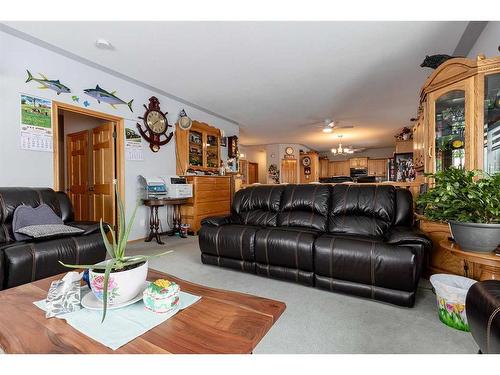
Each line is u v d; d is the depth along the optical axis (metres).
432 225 2.41
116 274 0.99
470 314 1.01
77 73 3.25
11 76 2.68
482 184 1.34
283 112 5.63
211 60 3.24
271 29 2.57
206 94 4.50
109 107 3.65
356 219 2.57
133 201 3.99
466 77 2.17
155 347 0.79
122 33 2.64
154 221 4.08
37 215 2.35
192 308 1.04
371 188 2.67
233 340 0.83
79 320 0.94
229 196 5.52
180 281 1.33
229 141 6.30
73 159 4.57
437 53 3.02
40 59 2.90
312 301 2.03
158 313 0.98
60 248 2.13
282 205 3.04
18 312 1.00
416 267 1.85
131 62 3.29
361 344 1.48
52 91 3.01
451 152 2.51
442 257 2.31
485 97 2.10
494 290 0.97
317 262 2.19
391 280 1.90
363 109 5.39
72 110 3.24
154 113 4.30
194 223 4.54
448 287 1.65
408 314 1.82
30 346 0.79
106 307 0.92
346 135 8.05
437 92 2.48
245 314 1.00
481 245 1.39
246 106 5.20
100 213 4.00
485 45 2.47
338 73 3.64
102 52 3.03
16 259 1.87
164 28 2.55
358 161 10.96
